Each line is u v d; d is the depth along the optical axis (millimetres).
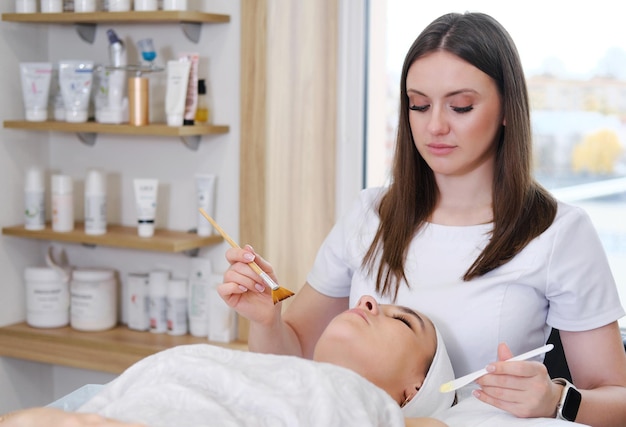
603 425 1311
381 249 1525
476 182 1465
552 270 1402
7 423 1009
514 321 1408
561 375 1599
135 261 2682
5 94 2596
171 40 2520
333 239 1638
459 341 1418
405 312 1341
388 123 2471
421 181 1508
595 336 1420
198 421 1002
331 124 2355
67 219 2572
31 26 2650
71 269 2729
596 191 2357
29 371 2721
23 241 2723
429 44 1382
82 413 1003
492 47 1366
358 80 2348
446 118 1380
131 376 1175
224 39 2445
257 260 1454
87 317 2629
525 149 1418
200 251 2561
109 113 2451
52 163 2760
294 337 1612
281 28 2357
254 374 1125
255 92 2387
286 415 1030
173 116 2365
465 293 1424
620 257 2357
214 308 2504
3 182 2623
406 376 1281
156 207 2572
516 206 1421
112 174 2678
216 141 2498
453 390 1294
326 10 2320
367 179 2416
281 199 2424
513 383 1178
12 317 2709
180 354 1178
